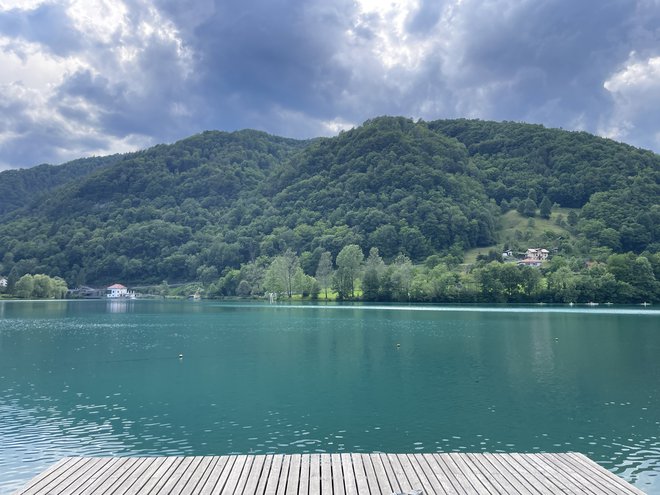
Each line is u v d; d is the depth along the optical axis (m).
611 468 21.48
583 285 146.12
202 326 86.69
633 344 60.44
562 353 53.50
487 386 37.41
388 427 27.27
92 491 14.71
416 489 14.73
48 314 119.25
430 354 53.16
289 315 112.69
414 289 155.88
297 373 42.91
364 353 54.16
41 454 23.23
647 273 146.50
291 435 25.95
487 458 17.59
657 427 27.17
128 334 74.25
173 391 36.25
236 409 31.09
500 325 85.44
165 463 17.14
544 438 25.42
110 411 30.75
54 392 36.06
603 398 33.56
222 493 14.53
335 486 15.02
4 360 50.28
